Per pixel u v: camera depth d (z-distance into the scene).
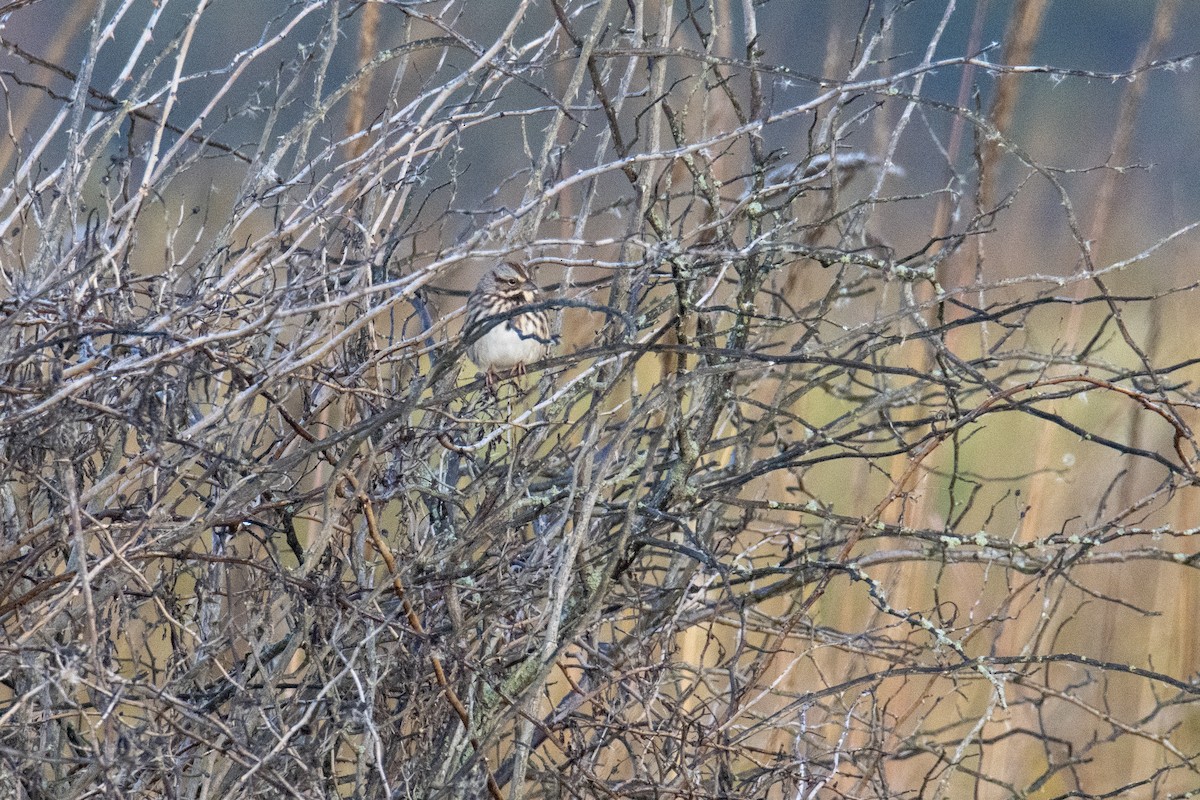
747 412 12.77
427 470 8.70
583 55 8.43
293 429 8.11
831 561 9.17
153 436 7.18
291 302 8.09
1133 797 12.20
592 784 8.30
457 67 9.26
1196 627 12.28
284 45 11.75
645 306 10.50
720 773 8.76
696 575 9.96
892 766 11.79
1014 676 9.39
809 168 9.59
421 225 10.59
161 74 11.50
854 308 12.59
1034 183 13.64
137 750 7.36
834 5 11.16
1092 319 15.39
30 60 8.73
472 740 7.69
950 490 9.32
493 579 8.91
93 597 7.52
